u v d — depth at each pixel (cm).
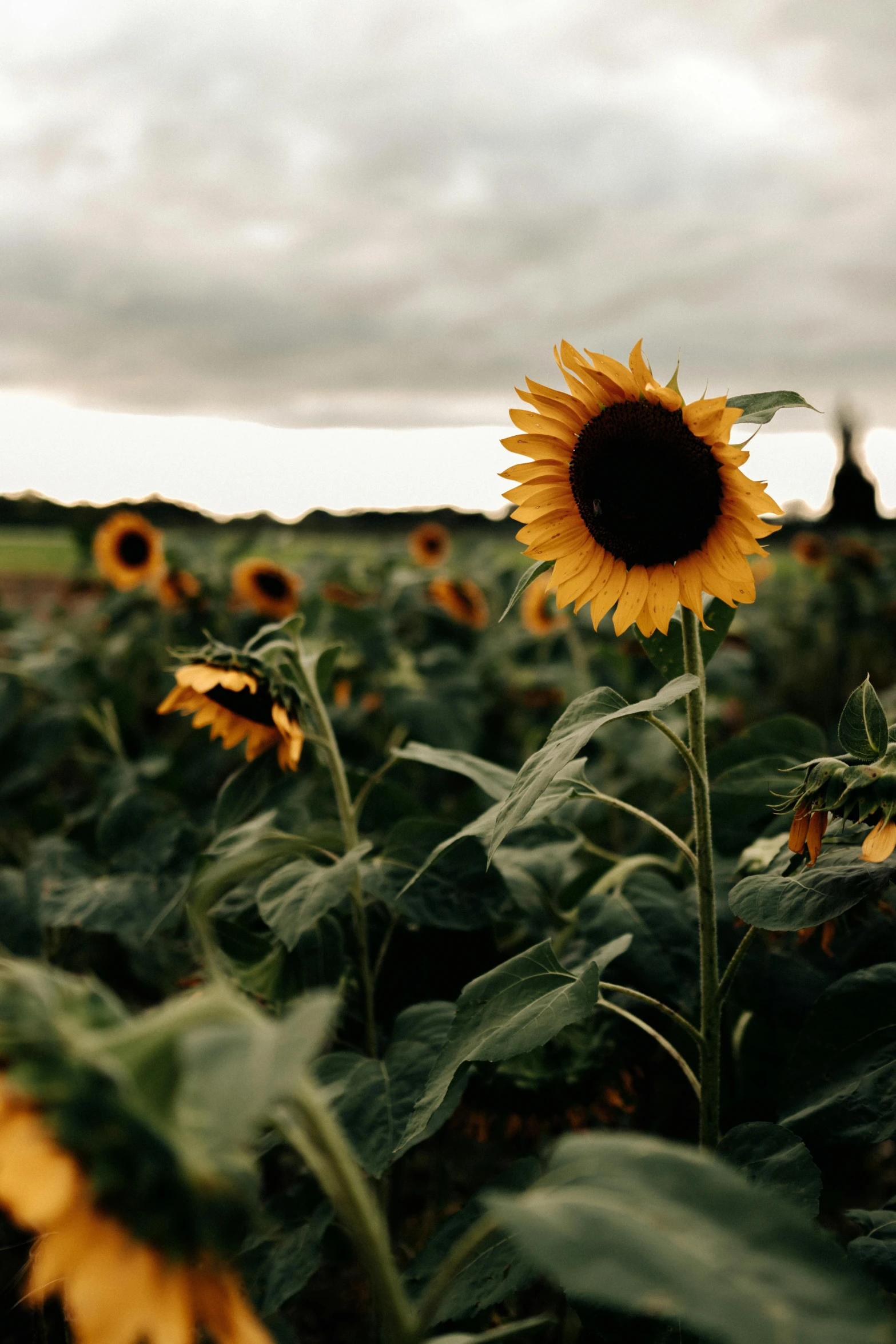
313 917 70
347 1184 27
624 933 84
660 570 69
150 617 244
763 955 83
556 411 72
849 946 85
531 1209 24
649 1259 22
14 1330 68
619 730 160
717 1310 21
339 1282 99
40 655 203
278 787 101
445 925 80
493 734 224
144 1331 21
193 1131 22
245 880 88
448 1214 95
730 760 92
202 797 167
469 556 388
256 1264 73
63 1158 22
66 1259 21
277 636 198
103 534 233
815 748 91
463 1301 58
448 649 192
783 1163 57
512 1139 86
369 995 84
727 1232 24
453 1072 61
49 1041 22
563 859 96
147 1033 23
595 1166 26
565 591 73
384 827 101
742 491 66
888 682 306
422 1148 111
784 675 289
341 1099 68
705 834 65
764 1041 83
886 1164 102
